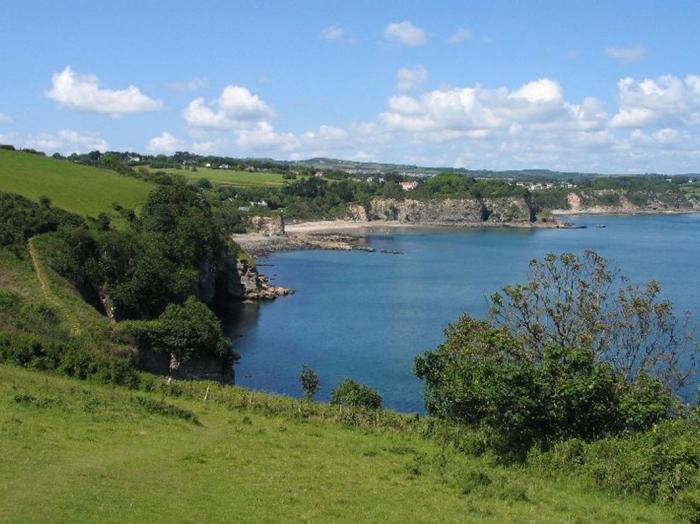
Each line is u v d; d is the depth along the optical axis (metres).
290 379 74.56
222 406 44.50
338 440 36.62
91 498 21.45
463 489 27.23
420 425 40.56
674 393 44.50
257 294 126.81
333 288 139.88
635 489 28.06
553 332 46.22
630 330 44.69
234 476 26.23
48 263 82.12
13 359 46.53
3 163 138.25
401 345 90.50
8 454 25.58
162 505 21.61
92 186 133.12
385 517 22.88
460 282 147.12
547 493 27.78
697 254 195.50
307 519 21.78
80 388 40.12
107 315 88.81
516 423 33.16
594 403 32.94
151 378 48.91
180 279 98.75
